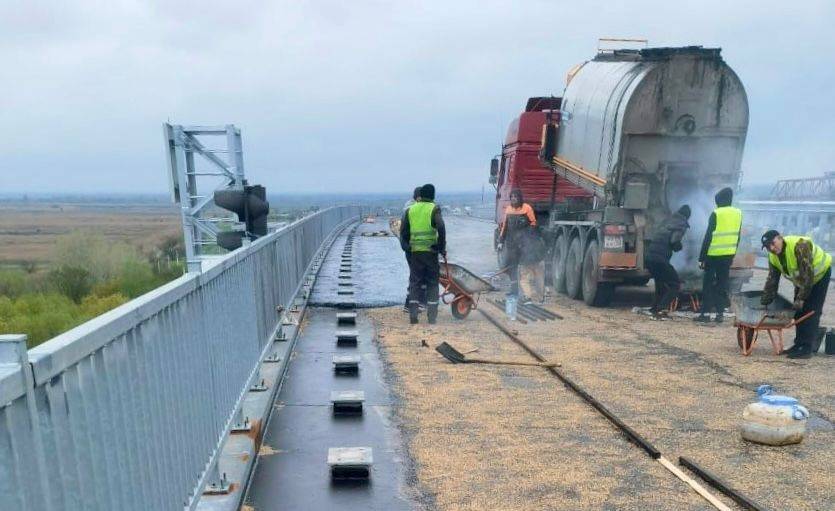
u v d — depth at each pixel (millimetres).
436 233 8977
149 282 42156
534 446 4691
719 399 5785
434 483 4082
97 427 2131
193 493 3287
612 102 10609
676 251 9656
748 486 4062
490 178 17203
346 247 19797
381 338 8172
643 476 4219
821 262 7043
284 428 4980
